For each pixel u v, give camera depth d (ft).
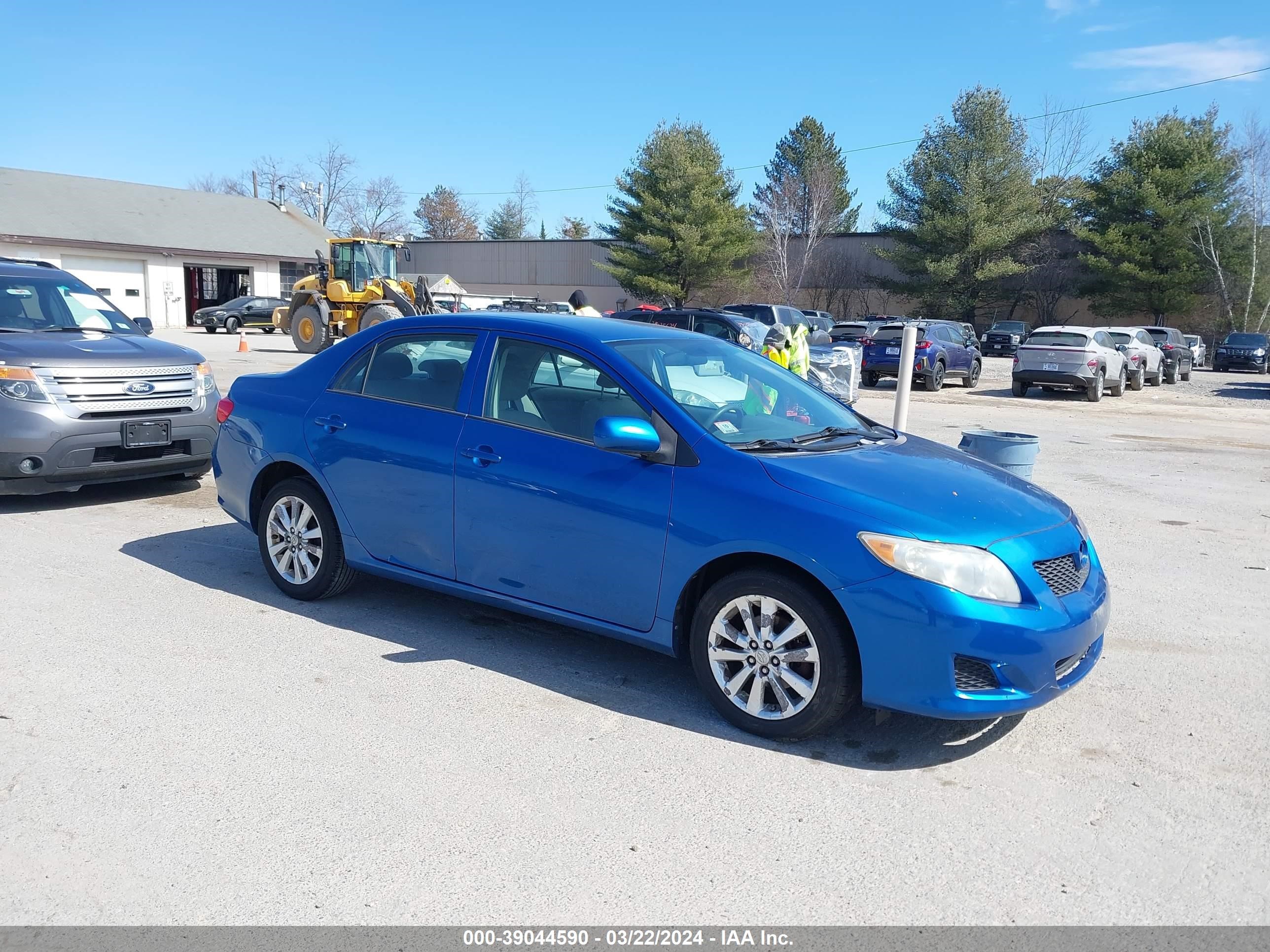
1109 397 72.28
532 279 206.08
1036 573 12.17
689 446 13.38
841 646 12.14
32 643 15.47
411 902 9.23
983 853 10.31
